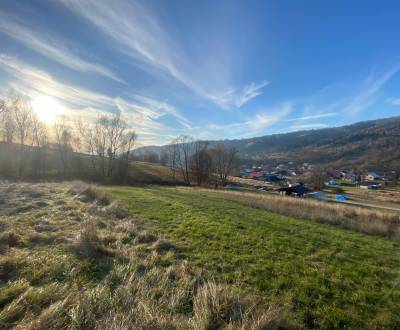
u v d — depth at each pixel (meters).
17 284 4.17
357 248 8.80
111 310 3.68
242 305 4.14
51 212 9.63
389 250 9.13
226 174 63.28
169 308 3.98
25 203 10.89
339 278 5.90
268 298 4.73
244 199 23.11
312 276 5.84
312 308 4.57
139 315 3.64
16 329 3.18
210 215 11.78
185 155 61.88
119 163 53.59
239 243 7.79
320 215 16.28
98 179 48.81
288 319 4.06
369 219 16.81
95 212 10.34
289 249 7.69
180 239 7.76
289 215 16.62
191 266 5.72
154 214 11.17
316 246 8.38
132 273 4.90
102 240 6.77
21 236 6.50
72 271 4.85
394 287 5.68
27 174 43.81
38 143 50.94
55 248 5.96
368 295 5.20
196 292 4.59
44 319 3.35
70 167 53.25
